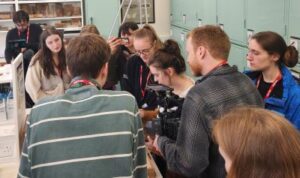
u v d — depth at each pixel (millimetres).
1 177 1984
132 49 3246
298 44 2934
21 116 2223
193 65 1619
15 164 2123
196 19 5258
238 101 1499
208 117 1460
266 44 2059
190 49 1610
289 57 2098
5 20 6328
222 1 4324
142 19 6672
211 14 4691
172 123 1780
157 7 6816
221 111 1448
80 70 1391
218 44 1549
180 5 5980
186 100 1531
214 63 1565
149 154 2008
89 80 1393
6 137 2107
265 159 768
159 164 2014
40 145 1280
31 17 6441
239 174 788
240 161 787
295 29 2967
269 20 3350
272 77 2139
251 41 2133
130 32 3258
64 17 6547
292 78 2129
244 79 1580
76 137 1285
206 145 1477
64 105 1318
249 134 791
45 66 2934
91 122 1299
